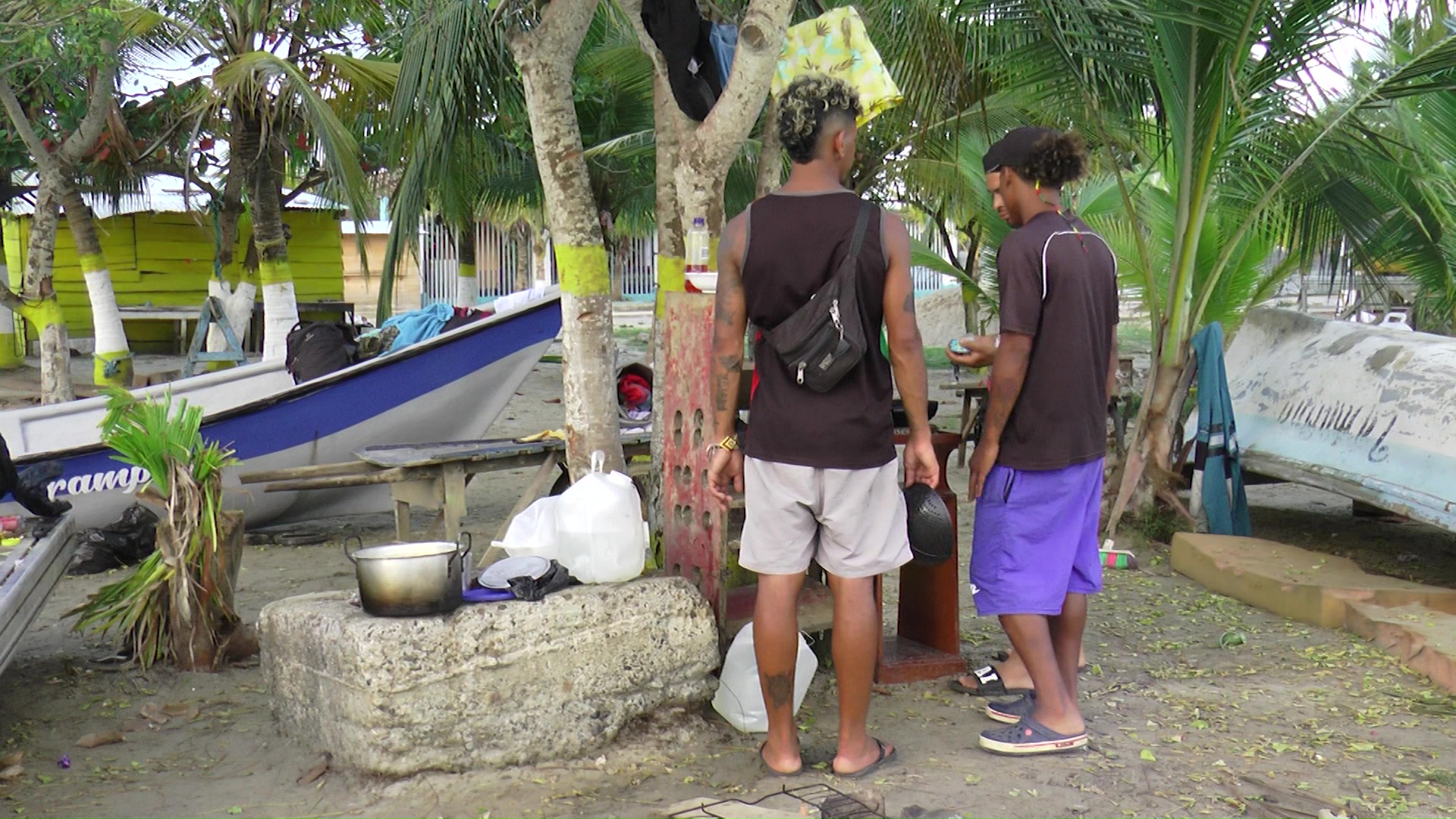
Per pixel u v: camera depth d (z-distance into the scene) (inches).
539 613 152.6
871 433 141.9
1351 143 295.7
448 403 334.3
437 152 261.7
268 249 525.0
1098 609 240.1
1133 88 303.1
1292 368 317.1
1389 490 255.6
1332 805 141.3
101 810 143.0
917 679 190.2
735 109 182.9
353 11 494.3
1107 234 401.1
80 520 295.1
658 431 217.5
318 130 446.6
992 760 156.0
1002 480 154.6
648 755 156.8
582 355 206.8
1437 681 189.3
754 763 154.6
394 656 143.9
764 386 144.7
